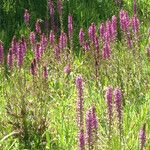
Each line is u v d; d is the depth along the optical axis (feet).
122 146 11.41
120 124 11.15
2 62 14.44
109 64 15.03
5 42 17.58
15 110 12.64
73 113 13.03
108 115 11.09
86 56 15.48
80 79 11.26
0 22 19.03
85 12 19.88
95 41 14.97
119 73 14.76
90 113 10.44
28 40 17.42
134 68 15.10
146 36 18.21
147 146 11.66
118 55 16.12
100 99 13.55
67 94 14.49
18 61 13.44
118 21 19.24
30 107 12.71
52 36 15.94
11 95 12.89
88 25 19.08
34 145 12.24
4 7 20.15
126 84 14.51
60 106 13.55
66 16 19.69
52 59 15.55
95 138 10.73
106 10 20.75
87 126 10.44
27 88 13.17
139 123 12.53
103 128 12.44
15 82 13.10
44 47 15.55
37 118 12.53
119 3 20.77
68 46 17.75
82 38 15.78
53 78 15.06
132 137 11.91
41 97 12.74
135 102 13.96
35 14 19.39
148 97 13.97
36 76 12.96
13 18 19.19
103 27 15.92
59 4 16.87
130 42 15.39
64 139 12.11
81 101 11.32
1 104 13.53
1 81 14.97
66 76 15.06
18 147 12.21
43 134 12.17
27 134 12.40
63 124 12.48
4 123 12.64
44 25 19.07
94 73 14.94
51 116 13.01
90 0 21.27
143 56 16.25
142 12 21.06
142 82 14.73
